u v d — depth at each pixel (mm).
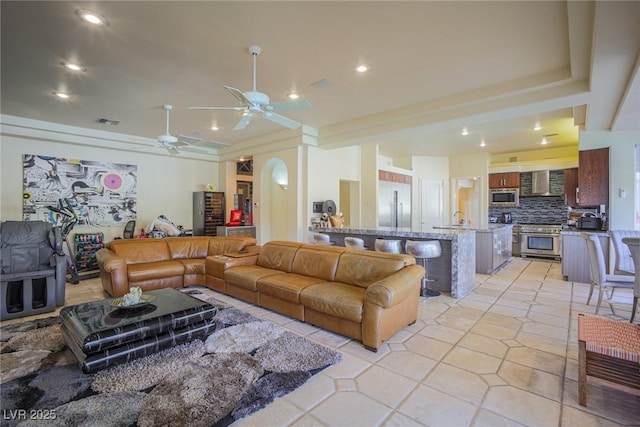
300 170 6109
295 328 3143
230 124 5641
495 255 5730
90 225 6234
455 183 8531
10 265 3924
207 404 1896
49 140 5590
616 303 3891
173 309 2734
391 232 4703
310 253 3861
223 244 5184
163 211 7340
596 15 2105
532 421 1776
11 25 2582
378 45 2930
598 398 1981
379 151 7906
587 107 4004
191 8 2391
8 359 2484
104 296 4340
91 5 2342
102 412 1825
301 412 1854
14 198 5410
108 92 4066
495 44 2895
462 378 2221
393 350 2658
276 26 2635
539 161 7484
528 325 3188
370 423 1765
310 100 4332
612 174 4836
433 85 3820
